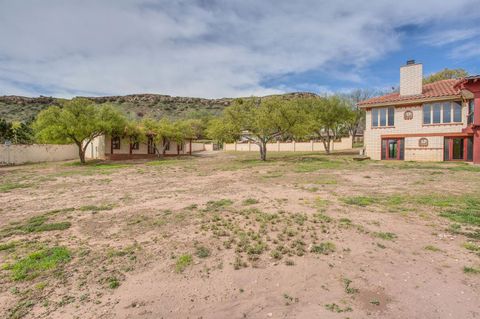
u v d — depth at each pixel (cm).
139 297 341
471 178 1199
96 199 934
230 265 421
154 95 12288
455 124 2109
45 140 2309
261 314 306
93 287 365
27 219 699
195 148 5103
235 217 666
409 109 2309
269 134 2512
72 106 2442
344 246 481
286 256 448
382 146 2459
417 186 1038
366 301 324
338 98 3472
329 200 831
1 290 361
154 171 1805
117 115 2672
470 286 350
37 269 417
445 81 2467
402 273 386
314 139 4522
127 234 568
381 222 608
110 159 3047
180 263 430
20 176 1620
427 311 304
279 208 745
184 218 671
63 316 306
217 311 312
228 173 1619
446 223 592
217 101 12200
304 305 320
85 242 527
